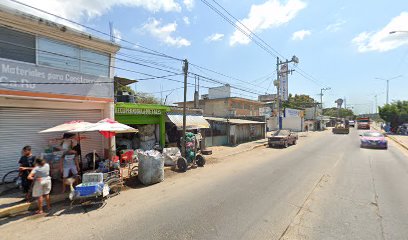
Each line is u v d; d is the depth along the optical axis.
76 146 10.62
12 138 9.60
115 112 13.60
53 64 10.36
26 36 9.59
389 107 41.47
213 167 13.66
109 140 12.59
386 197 8.16
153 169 10.10
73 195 7.36
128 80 16.34
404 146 22.69
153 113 16.00
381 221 6.21
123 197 8.38
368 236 5.41
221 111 36.56
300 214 6.67
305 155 18.28
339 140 30.67
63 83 10.56
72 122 9.90
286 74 34.97
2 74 8.81
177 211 6.94
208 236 5.42
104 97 12.26
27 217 6.77
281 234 5.50
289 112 51.28
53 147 10.13
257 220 6.27
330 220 6.27
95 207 7.41
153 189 9.34
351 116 111.25
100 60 12.18
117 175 9.20
